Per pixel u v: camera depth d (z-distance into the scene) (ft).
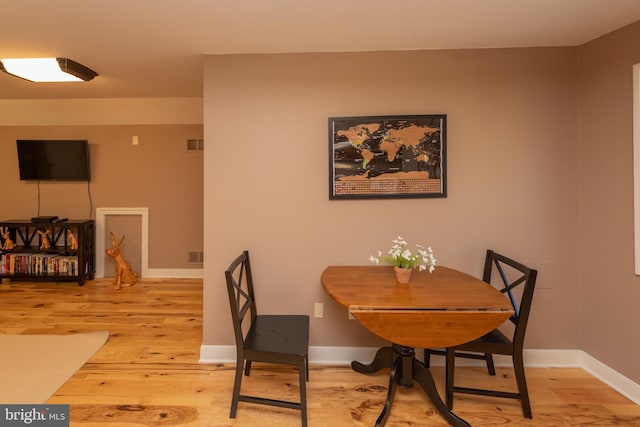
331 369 7.80
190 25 6.70
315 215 8.05
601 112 7.19
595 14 6.28
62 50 8.02
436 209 7.94
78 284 13.94
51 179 14.55
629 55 6.63
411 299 5.89
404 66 7.88
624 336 6.84
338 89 7.93
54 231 14.56
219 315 8.12
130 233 15.05
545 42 7.51
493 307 5.57
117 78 10.69
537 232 7.84
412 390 6.98
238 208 8.05
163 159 14.82
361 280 6.91
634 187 6.58
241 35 7.13
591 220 7.49
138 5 5.96
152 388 6.95
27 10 6.13
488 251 7.69
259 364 7.97
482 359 7.59
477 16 6.37
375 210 8.00
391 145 7.87
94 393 6.73
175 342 8.98
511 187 7.85
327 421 6.07
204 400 6.59
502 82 7.79
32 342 8.84
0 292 12.98
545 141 7.79
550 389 6.99
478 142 7.86
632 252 6.67
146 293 12.95
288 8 6.07
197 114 14.65
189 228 14.99
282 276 8.09
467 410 6.37
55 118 14.51
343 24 6.66
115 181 14.84
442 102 7.87
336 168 7.93
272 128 8.00
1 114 14.44
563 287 7.84
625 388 6.81
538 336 7.91
